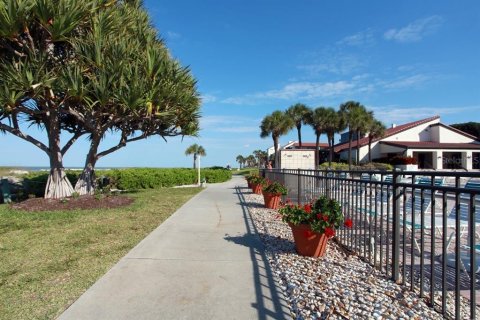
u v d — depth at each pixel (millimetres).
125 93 9555
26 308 3387
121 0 11688
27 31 9148
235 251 5406
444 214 3197
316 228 4926
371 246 4895
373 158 44438
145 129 12820
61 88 9312
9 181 13523
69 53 10352
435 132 43250
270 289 3855
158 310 3322
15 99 8844
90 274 4352
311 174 8062
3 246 5750
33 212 9312
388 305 3396
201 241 6059
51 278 4219
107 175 17906
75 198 11031
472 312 2873
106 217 8570
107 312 3281
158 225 7539
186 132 12922
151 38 11336
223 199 12820
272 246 5707
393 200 4043
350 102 44344
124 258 5004
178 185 21359
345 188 5719
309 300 3537
